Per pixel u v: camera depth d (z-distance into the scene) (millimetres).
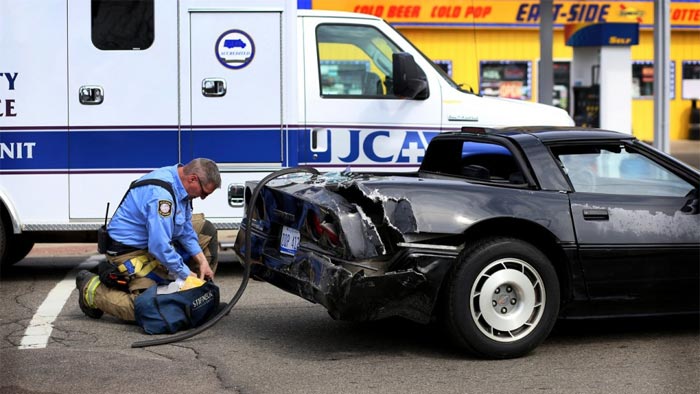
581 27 18266
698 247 6461
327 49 9375
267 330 7012
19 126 8891
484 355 6098
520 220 6102
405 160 9391
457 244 6016
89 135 8945
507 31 23766
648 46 25203
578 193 6371
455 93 9523
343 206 5984
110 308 7023
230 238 12195
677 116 26047
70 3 8875
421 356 6246
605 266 6312
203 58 9008
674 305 6516
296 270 6191
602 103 18031
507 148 6586
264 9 9039
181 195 6809
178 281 6844
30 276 9492
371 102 9305
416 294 5898
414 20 22828
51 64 8883
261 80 9070
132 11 8938
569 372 5867
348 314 5824
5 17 8828
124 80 8953
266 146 9117
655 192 6566
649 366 6012
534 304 6156
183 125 9016
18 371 5891
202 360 6156
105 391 5480
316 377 5762
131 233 6906
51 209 8953
